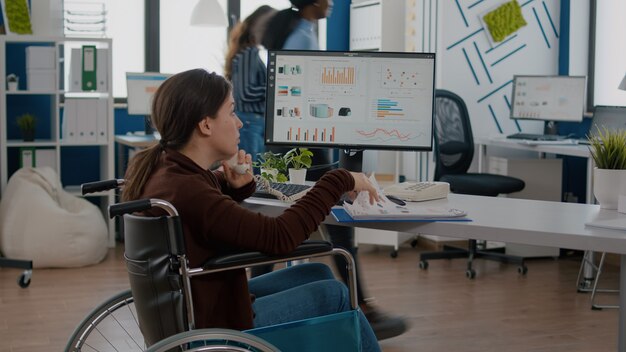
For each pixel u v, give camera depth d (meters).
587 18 6.48
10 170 6.37
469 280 5.08
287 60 3.08
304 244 2.11
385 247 6.17
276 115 3.09
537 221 2.35
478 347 3.73
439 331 3.97
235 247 2.05
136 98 6.43
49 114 6.43
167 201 1.96
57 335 3.85
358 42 7.24
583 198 6.42
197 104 2.10
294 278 2.47
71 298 4.55
